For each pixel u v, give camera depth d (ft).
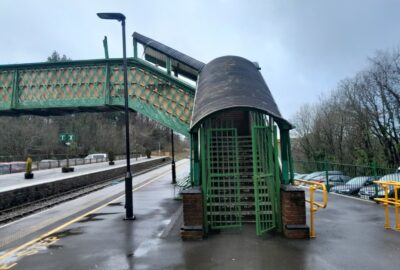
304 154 155.33
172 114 54.95
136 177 97.09
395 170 44.91
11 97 59.62
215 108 24.56
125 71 35.29
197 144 27.43
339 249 20.70
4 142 179.22
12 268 19.16
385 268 17.33
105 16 35.06
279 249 20.80
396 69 107.65
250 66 35.06
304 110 159.94
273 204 25.26
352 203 39.19
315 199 43.09
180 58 54.29
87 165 144.97
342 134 132.36
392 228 26.35
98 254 21.31
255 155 23.81
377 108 113.29
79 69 58.39
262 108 23.85
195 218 23.90
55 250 22.61
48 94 58.95
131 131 307.58
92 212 37.93
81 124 246.47
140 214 35.45
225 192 28.40
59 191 69.51
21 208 50.98
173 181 75.15
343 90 134.51
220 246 21.76
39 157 164.76
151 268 18.33
